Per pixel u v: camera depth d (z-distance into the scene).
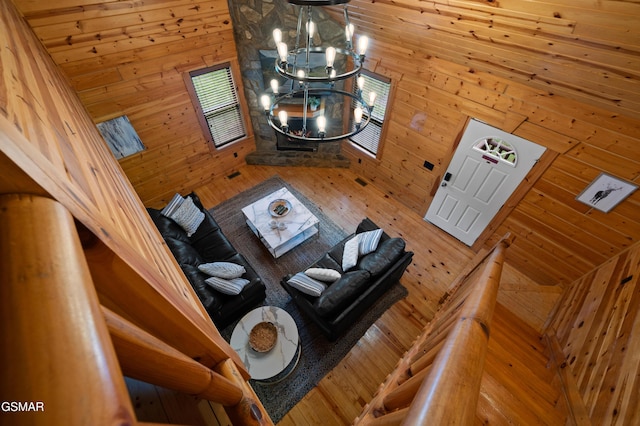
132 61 3.35
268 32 3.83
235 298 2.93
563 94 2.44
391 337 3.18
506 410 1.70
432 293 3.60
